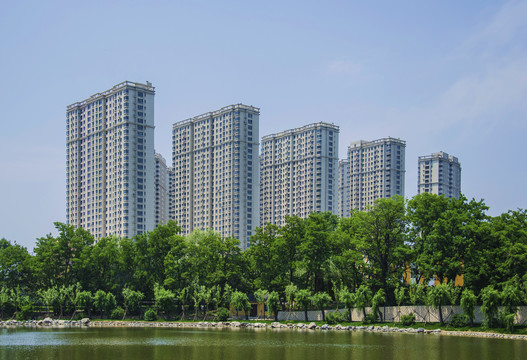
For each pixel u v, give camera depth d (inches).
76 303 6215.6
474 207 4940.9
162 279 6441.9
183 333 4623.5
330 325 5142.7
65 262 6722.4
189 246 6363.2
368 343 3681.1
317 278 5979.3
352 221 5762.8
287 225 5910.4
